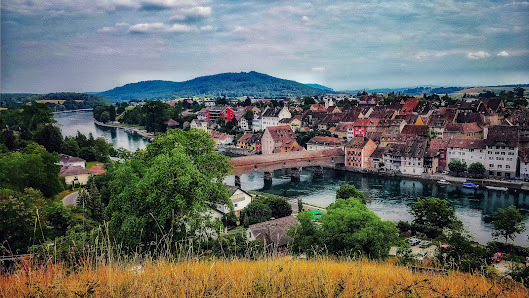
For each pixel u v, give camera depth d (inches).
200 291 471.8
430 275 715.4
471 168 4077.3
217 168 1745.8
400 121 5679.1
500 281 664.4
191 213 1245.1
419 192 3767.2
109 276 477.1
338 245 1482.5
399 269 775.1
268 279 494.6
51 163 2780.5
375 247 1432.1
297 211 3002.0
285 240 1930.4
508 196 3523.6
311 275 557.6
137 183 1288.1
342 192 2977.4
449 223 2432.3
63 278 495.8
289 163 4547.2
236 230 2357.3
